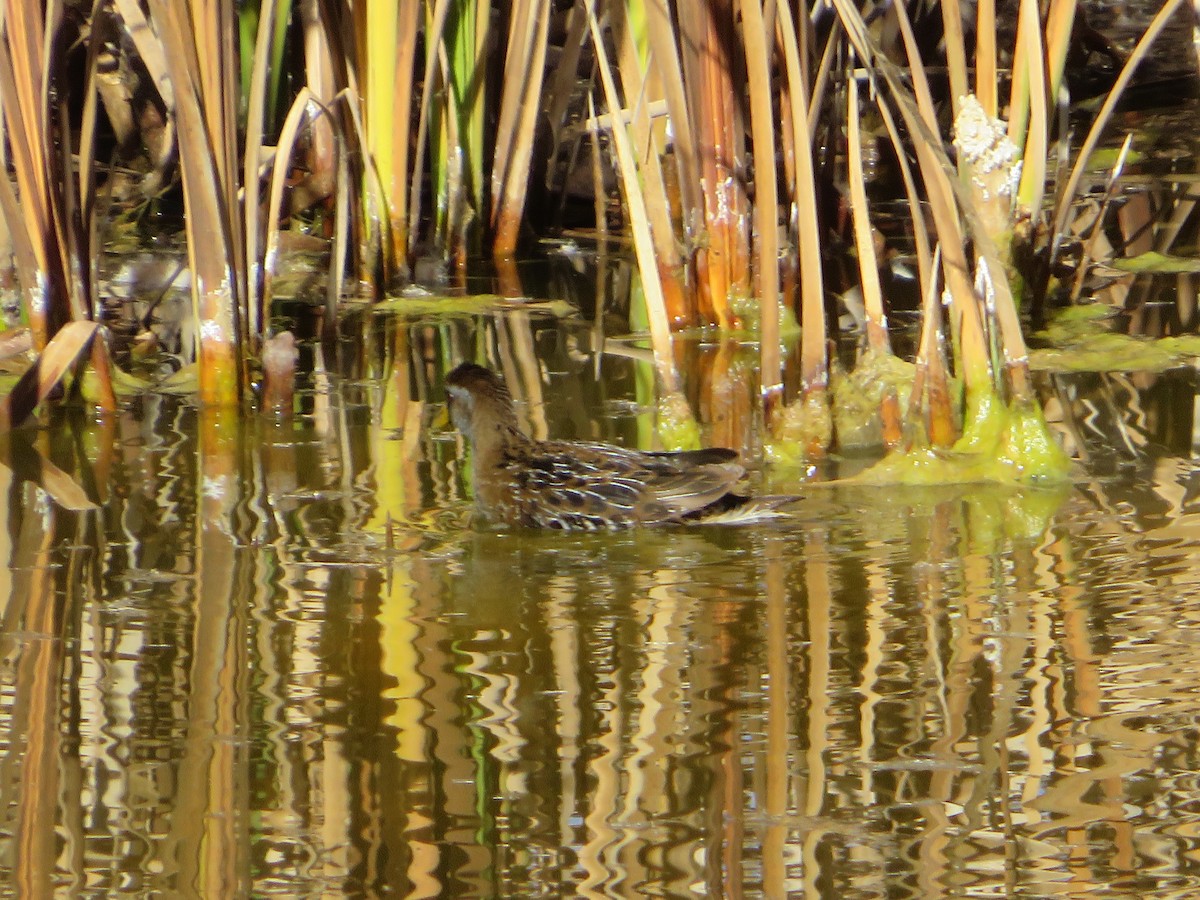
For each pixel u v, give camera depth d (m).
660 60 14.52
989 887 6.23
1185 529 10.02
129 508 10.84
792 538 10.24
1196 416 12.34
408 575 9.66
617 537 10.41
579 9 18.22
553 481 10.63
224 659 8.39
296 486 11.34
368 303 16.73
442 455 12.11
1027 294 14.98
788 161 14.92
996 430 11.38
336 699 7.93
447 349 15.05
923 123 10.95
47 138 12.96
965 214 11.12
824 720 7.64
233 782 7.12
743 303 15.30
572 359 14.65
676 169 16.48
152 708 7.84
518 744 7.44
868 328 12.28
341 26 16.75
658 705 7.83
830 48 14.77
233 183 13.02
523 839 6.61
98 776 7.20
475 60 17.55
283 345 13.06
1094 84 23.58
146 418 13.03
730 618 8.89
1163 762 7.18
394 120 16.72
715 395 13.44
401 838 6.70
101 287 16.66
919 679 8.05
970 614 8.83
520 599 9.25
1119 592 9.06
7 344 13.45
